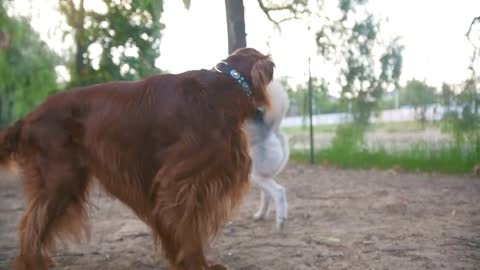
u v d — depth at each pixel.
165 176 2.94
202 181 2.94
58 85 6.95
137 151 3.00
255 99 3.10
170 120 2.96
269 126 4.02
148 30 6.78
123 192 3.06
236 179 3.03
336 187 5.59
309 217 4.36
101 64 6.95
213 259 3.47
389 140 7.29
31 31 6.38
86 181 3.12
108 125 3.02
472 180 5.97
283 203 4.02
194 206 2.93
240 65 3.09
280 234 3.93
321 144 7.93
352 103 7.63
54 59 6.84
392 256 3.46
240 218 4.33
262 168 4.02
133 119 3.00
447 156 6.77
